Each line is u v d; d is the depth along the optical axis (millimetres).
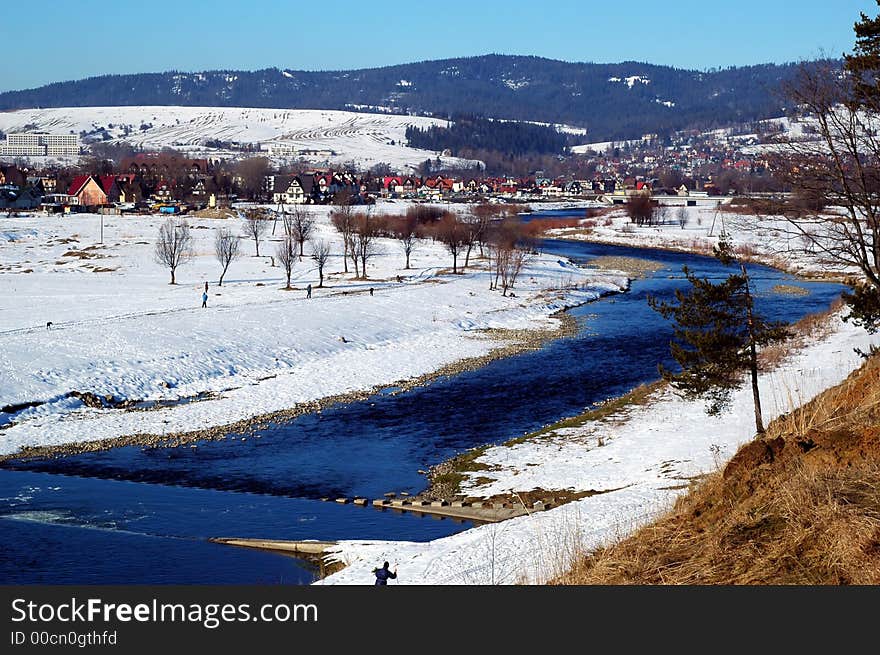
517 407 49500
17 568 26875
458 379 56562
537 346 67312
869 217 28625
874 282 29000
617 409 46719
